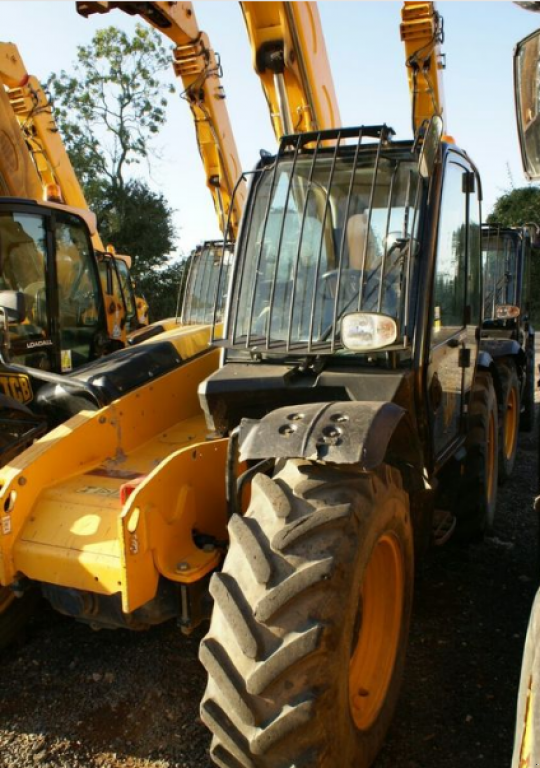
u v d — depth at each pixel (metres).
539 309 18.58
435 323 3.14
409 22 4.97
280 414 2.45
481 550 4.48
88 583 2.71
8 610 3.37
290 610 2.09
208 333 4.24
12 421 3.71
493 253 7.80
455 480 3.94
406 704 2.96
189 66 6.11
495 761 2.61
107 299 6.46
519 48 2.02
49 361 4.98
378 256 3.01
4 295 3.59
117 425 3.41
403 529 2.68
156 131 30.02
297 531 2.17
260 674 2.03
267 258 3.16
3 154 5.82
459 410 3.82
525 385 7.68
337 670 2.11
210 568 2.81
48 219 4.92
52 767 2.66
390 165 3.06
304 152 3.20
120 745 2.78
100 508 2.89
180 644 3.48
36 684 3.19
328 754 2.10
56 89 28.78
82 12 4.80
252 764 2.07
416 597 3.87
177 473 2.82
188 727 2.88
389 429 2.35
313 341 2.96
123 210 29.19
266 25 4.61
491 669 3.18
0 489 2.86
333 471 2.37
